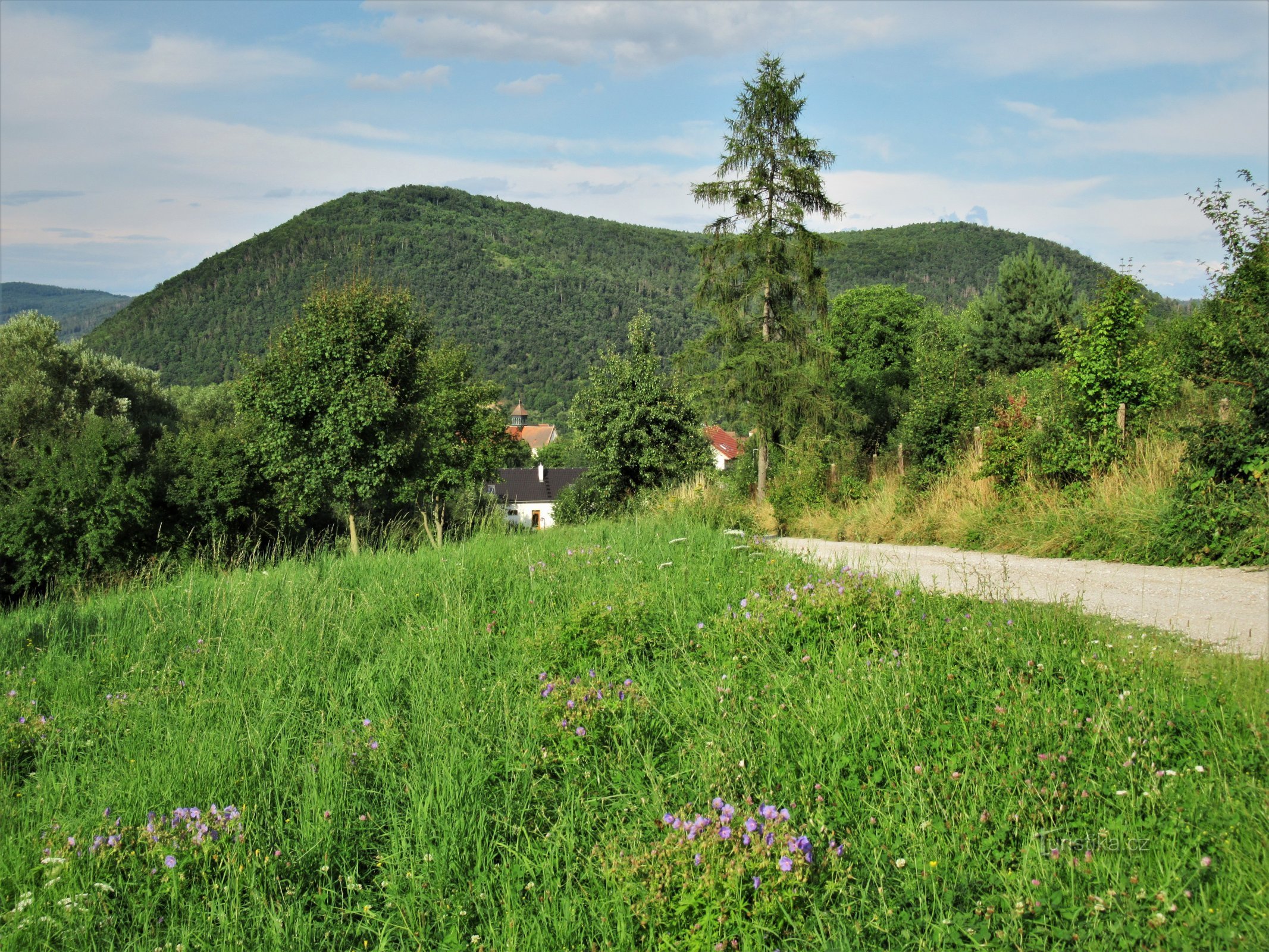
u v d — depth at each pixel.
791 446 17.92
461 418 35.97
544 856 3.39
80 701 5.76
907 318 41.84
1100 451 10.82
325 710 5.15
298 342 20.03
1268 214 8.92
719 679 4.88
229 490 23.00
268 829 3.75
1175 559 8.29
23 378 35.03
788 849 3.02
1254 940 2.50
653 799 3.70
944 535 11.97
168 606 8.05
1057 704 4.21
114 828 3.73
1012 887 2.91
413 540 13.86
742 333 21.45
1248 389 8.34
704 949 2.79
